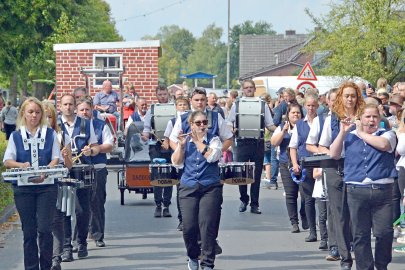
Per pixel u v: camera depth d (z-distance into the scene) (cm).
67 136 1359
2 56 5412
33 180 1198
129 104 3173
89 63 3859
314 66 4428
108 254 1512
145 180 2117
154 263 1432
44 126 1240
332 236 1444
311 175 1592
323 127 1333
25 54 5497
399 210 1623
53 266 1330
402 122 1474
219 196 1291
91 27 6512
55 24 5575
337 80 4038
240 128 1959
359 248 1198
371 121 1179
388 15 3875
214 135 1306
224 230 1784
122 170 2159
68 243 1448
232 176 1403
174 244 1611
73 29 5538
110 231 1767
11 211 2056
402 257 1488
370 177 1177
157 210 1969
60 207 1326
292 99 2081
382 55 3956
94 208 1562
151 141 1855
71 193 1335
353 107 1290
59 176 1208
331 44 4031
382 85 2136
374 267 1255
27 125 1236
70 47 3866
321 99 2208
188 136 1305
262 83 4928
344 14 3988
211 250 1291
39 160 1227
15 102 6569
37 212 1220
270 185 2602
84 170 1417
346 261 1327
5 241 1686
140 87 3866
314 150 1367
